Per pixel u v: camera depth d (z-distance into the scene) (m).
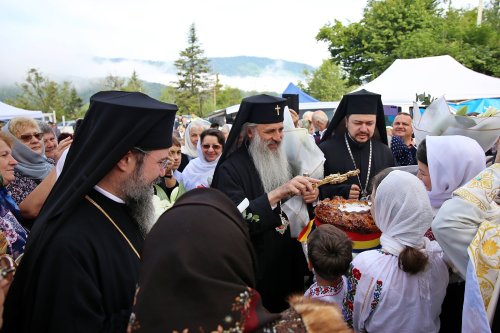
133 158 1.51
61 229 1.37
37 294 1.29
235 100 74.06
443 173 1.97
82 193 1.39
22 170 3.61
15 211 2.68
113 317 1.34
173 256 0.84
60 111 45.78
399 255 1.82
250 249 0.97
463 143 1.97
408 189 1.83
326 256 2.05
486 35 18.41
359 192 3.28
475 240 1.48
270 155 2.75
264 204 2.47
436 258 1.94
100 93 1.65
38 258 1.32
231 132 2.85
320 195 3.34
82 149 1.47
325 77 50.31
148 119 1.48
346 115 3.60
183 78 70.81
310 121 8.28
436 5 23.41
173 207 0.96
